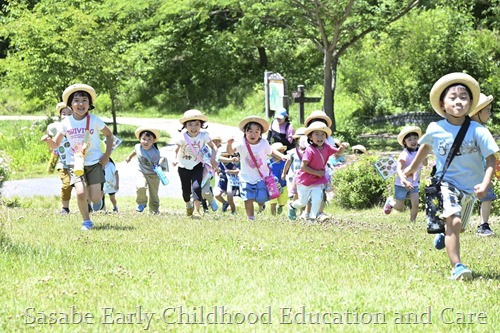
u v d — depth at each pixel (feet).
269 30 126.21
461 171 23.62
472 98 23.65
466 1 142.10
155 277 22.80
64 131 35.58
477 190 22.82
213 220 40.50
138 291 20.98
